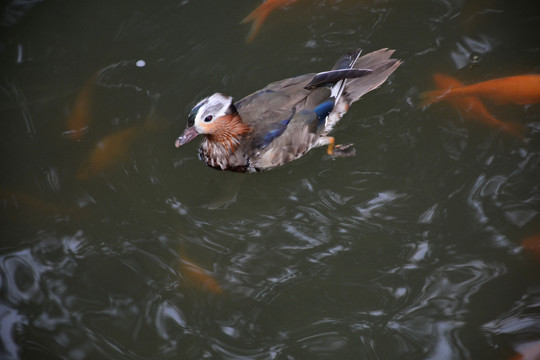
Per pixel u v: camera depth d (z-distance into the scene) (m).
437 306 6.03
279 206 7.01
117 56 8.29
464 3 8.55
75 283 6.33
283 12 8.62
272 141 7.07
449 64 7.96
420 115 7.54
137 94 7.89
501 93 7.45
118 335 5.95
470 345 5.73
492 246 6.41
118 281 6.34
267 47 8.30
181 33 8.52
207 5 8.75
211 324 6.02
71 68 8.18
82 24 8.66
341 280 6.30
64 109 7.76
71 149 7.39
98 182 7.13
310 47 8.26
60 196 7.01
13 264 6.46
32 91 7.94
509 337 5.75
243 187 7.29
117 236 6.69
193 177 7.32
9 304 6.16
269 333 5.96
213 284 6.31
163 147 7.45
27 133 7.55
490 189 6.84
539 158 7.02
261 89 7.70
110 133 7.52
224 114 6.98
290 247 6.59
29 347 5.85
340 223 6.76
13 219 6.81
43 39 8.50
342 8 8.61
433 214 6.71
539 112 7.39
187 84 7.99
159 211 6.91
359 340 5.86
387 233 6.62
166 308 6.14
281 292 6.25
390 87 7.84
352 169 7.24
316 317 6.05
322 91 7.23
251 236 6.71
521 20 8.32
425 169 7.10
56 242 6.64
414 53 8.09
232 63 8.16
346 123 7.63
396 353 5.75
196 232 6.75
